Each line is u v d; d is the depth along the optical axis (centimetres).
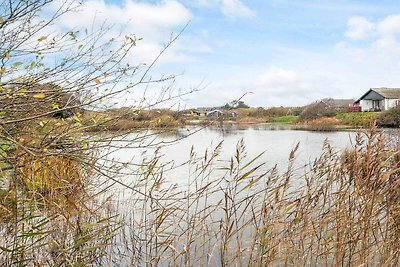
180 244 481
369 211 382
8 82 426
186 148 1970
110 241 458
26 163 344
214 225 479
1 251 303
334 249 396
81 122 436
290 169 418
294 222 394
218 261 416
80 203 378
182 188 804
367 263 386
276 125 5184
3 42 436
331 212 393
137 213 512
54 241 323
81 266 349
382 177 379
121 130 499
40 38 422
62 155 401
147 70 480
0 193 316
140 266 436
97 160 499
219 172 1080
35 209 312
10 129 416
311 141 2572
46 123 437
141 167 478
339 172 405
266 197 397
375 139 391
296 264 389
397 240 406
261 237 383
